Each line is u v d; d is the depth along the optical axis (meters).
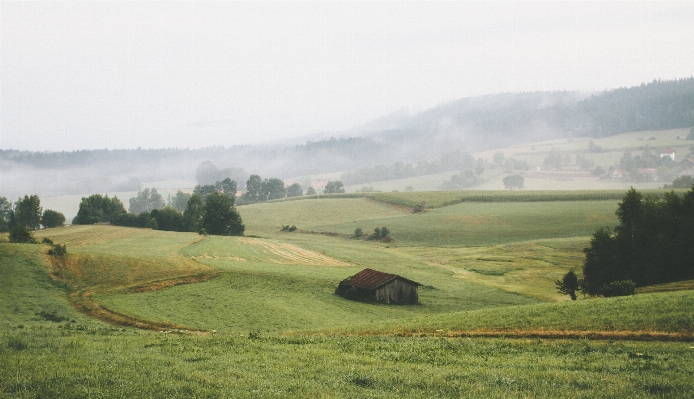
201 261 79.31
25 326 39.56
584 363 21.67
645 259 66.81
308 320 52.34
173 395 15.10
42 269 60.34
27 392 14.81
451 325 36.09
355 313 58.91
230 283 66.19
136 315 48.06
